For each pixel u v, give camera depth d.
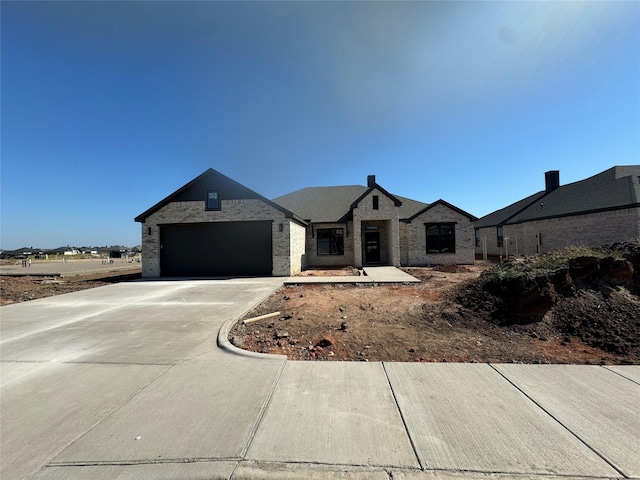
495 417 2.80
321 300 7.88
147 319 6.41
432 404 3.04
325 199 21.31
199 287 10.87
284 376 3.72
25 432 2.71
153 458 2.37
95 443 2.55
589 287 6.00
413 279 11.00
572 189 21.22
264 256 14.57
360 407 3.00
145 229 14.96
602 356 4.29
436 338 5.01
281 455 2.37
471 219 17.94
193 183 14.87
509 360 4.19
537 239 20.64
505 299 5.91
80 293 10.02
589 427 2.64
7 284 12.98
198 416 2.90
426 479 2.14
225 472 2.24
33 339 5.20
